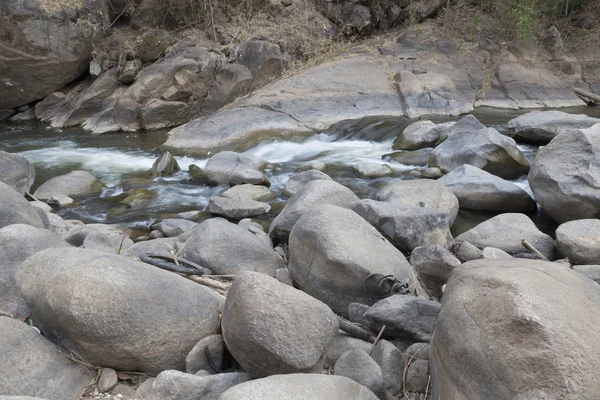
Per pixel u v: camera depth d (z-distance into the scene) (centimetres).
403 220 603
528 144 1112
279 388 278
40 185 982
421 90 1457
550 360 256
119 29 1669
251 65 1529
